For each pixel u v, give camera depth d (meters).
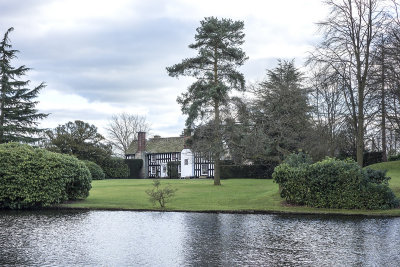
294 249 11.80
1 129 44.81
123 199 25.33
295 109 31.48
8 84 46.31
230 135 33.56
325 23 26.95
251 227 15.77
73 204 22.97
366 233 14.29
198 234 14.28
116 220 17.72
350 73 27.06
